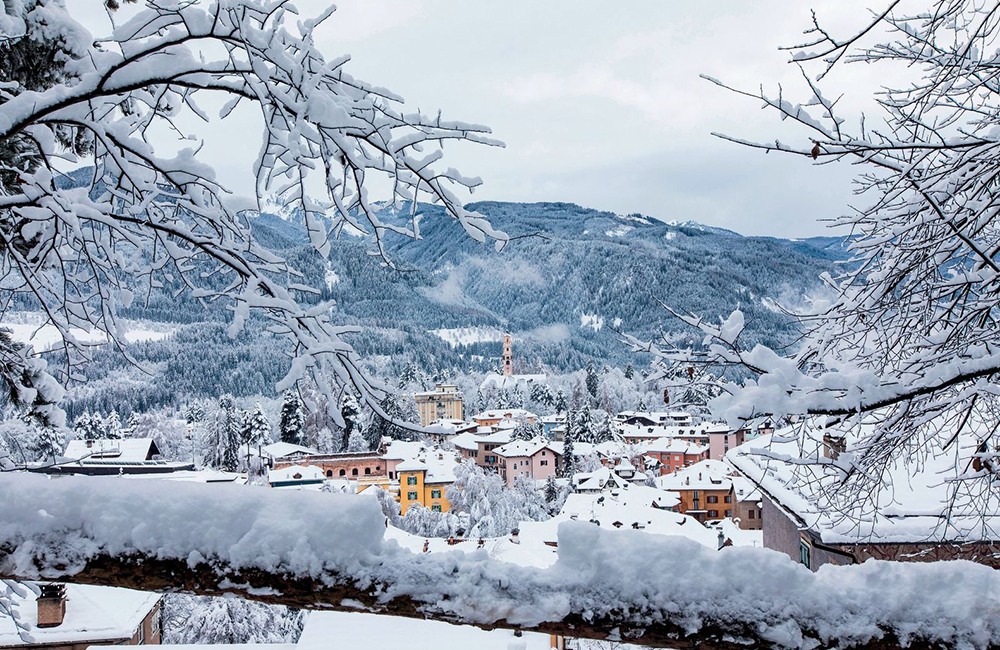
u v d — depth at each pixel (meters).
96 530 2.23
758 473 9.70
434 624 11.95
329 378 3.66
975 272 4.20
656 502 41.62
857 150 3.73
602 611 2.21
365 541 2.27
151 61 3.36
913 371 4.27
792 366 3.48
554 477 67.25
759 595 2.22
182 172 3.75
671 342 3.69
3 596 5.70
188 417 92.38
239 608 21.64
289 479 53.19
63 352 5.22
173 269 4.57
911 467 8.52
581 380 106.62
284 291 3.72
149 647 12.27
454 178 3.51
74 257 4.74
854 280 4.86
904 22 4.04
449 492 57.44
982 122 4.33
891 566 2.33
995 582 2.26
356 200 3.62
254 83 3.47
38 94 3.30
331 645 11.25
